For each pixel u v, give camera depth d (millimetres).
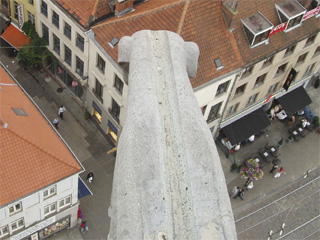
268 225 45469
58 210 38000
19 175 32062
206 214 6230
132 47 9922
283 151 50812
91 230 42281
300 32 42938
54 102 50062
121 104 41594
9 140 31812
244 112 47781
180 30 36406
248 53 39688
